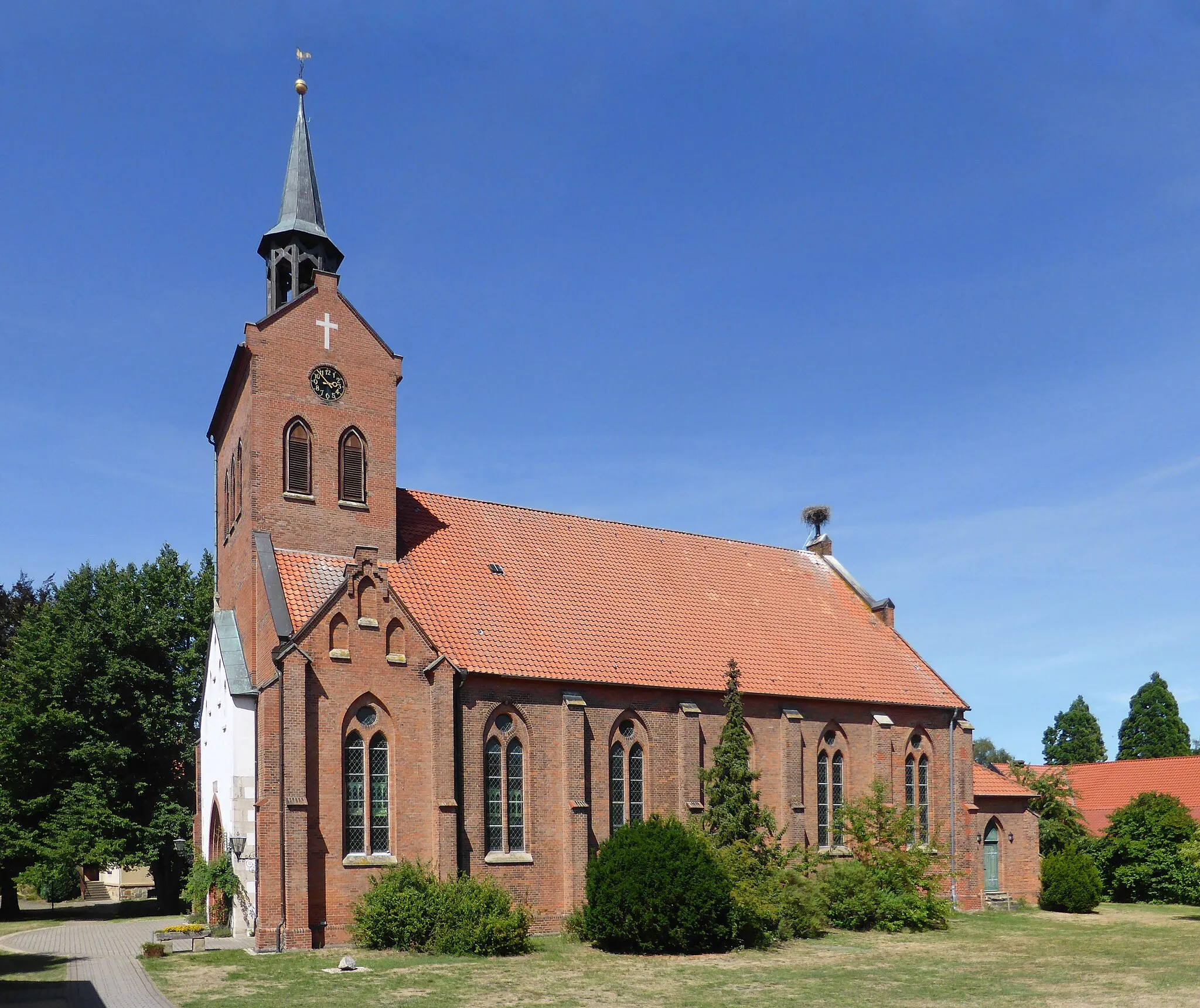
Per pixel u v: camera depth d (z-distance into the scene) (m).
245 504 44.31
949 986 31.50
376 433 46.19
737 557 59.56
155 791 63.34
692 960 36.06
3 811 57.66
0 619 70.75
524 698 42.94
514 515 52.50
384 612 40.22
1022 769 68.56
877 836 49.44
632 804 45.53
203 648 67.75
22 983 31.20
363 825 38.59
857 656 57.03
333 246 47.12
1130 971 34.88
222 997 28.47
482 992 29.52
